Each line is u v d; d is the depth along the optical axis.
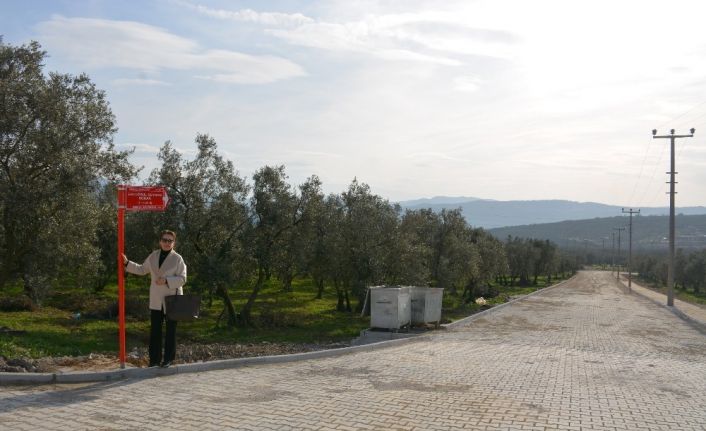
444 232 37.31
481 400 7.79
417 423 6.45
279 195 24.81
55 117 16.19
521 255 69.38
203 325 25.08
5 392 7.41
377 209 29.75
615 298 43.97
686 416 7.32
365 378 9.31
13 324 20.56
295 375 9.42
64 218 16.58
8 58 16.28
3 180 15.68
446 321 21.53
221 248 23.44
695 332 20.66
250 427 6.10
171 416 6.45
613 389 9.06
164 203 8.39
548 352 13.62
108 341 18.70
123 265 8.66
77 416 6.34
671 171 38.41
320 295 40.50
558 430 6.37
